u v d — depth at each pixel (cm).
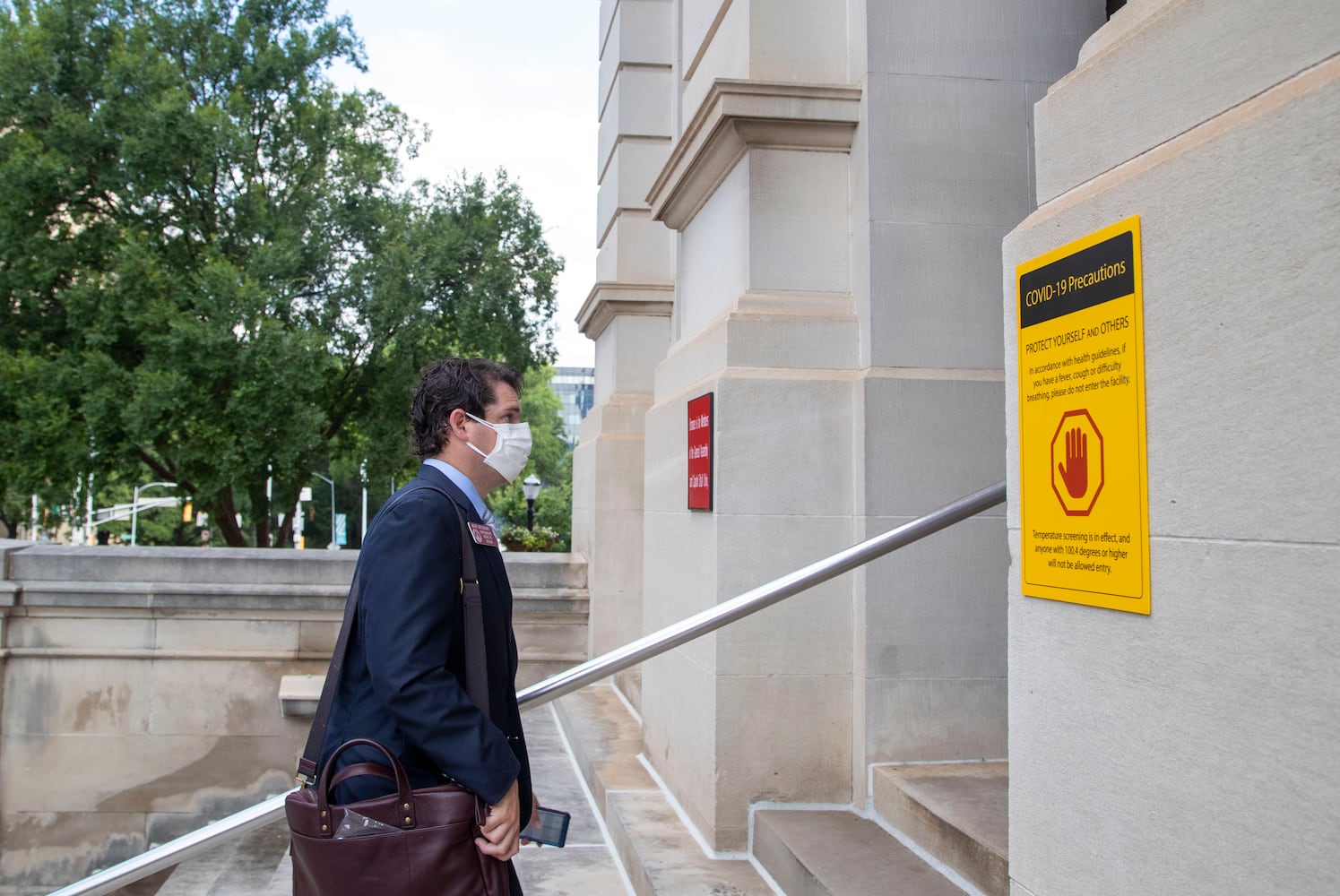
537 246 2245
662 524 518
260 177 2045
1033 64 437
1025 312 218
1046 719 206
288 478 1884
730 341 424
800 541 419
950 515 312
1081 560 195
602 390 967
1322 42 149
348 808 188
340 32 2119
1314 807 141
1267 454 150
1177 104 181
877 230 420
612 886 416
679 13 703
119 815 755
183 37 2016
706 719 416
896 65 427
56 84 1906
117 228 1884
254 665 770
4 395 1766
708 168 482
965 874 314
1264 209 152
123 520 5194
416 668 187
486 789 186
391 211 2150
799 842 359
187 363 1703
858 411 418
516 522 5344
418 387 231
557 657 869
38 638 754
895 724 402
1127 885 180
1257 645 152
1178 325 170
